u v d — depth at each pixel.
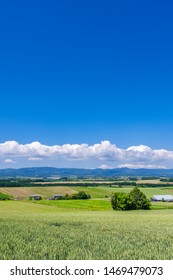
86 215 70.56
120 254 21.69
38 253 21.48
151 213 84.25
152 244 27.12
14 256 20.45
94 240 29.38
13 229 37.22
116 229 39.84
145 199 101.31
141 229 40.16
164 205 111.25
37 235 32.19
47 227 40.06
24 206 96.56
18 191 150.38
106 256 20.97
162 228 41.69
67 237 30.81
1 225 41.91
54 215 68.31
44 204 107.00
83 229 38.97
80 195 136.00
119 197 97.88
